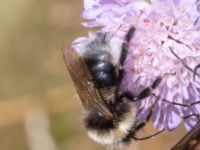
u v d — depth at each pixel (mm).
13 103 192
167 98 122
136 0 119
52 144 186
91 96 111
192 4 116
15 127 193
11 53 206
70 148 192
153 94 122
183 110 123
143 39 120
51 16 204
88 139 192
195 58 121
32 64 204
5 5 206
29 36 206
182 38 120
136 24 118
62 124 192
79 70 110
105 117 115
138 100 120
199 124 114
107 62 115
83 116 119
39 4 204
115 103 118
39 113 190
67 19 202
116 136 119
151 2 117
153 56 120
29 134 187
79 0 201
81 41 118
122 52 118
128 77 120
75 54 111
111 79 116
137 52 120
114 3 119
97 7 119
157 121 123
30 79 204
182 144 114
